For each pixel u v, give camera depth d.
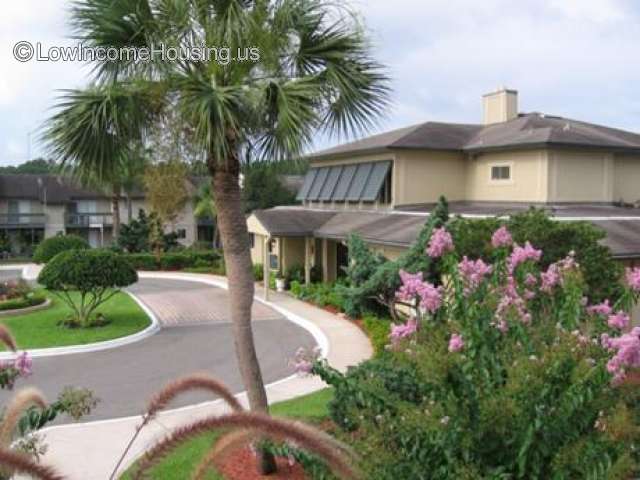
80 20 7.36
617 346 4.71
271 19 7.59
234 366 15.73
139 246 42.31
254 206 45.38
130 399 12.73
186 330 20.58
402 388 6.66
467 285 5.78
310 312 22.50
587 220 17.86
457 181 26.70
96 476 8.56
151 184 36.97
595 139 23.41
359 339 17.89
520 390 4.80
